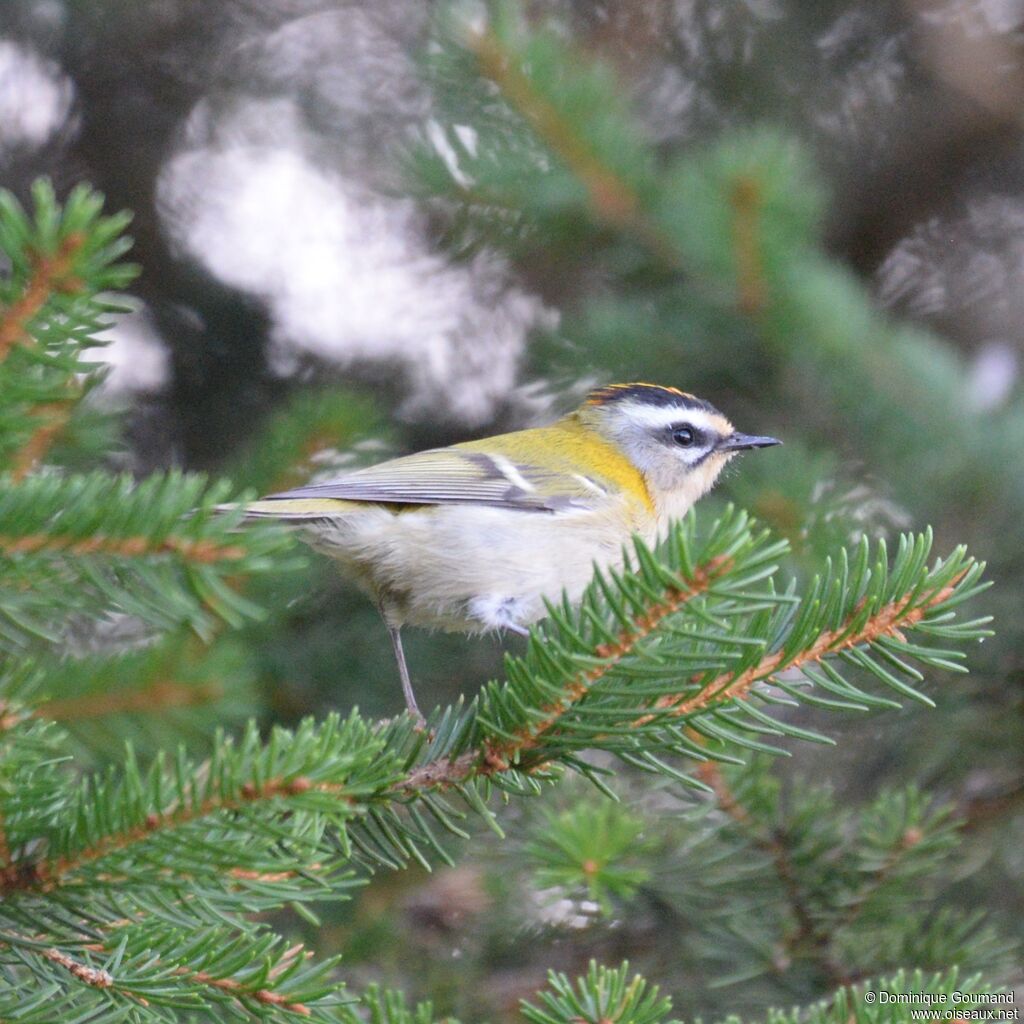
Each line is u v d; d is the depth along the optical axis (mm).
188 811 5070
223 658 7246
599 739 6234
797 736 5898
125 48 13703
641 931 9891
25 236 4500
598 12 13281
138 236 13547
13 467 5598
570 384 11867
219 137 13719
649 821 9312
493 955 10000
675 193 10406
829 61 13805
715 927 8719
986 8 13922
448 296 13461
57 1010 5195
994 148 14203
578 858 6621
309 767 4980
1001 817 10164
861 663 5996
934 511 10766
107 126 13766
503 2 10180
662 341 11289
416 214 13492
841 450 11367
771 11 13477
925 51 13914
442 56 10219
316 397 12594
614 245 10977
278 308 13547
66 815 5332
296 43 13859
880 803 8828
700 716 6047
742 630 5996
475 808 6477
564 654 5801
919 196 14227
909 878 8562
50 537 4805
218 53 13836
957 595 6020
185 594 4914
